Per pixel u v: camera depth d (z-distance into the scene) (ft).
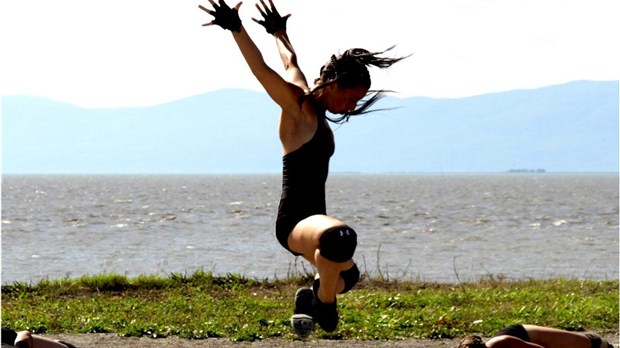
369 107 19.07
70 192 463.83
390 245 133.69
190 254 116.47
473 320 45.09
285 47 20.71
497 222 202.80
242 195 418.92
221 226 181.88
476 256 116.16
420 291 58.80
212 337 40.86
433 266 102.17
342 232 17.46
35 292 55.16
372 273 91.97
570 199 377.91
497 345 24.71
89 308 48.39
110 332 41.93
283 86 18.47
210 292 56.75
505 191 515.50
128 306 49.14
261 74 18.39
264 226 182.60
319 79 19.24
